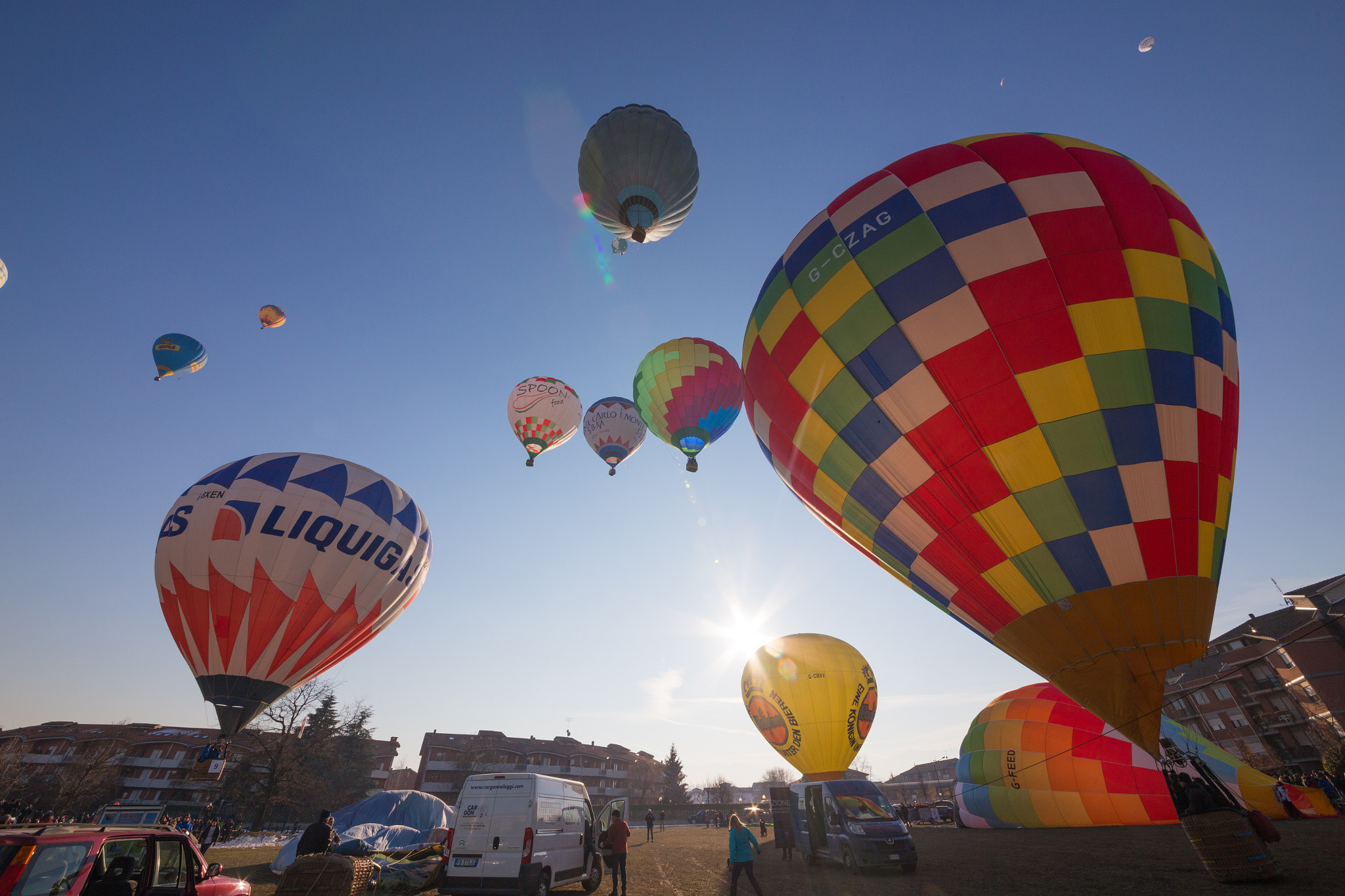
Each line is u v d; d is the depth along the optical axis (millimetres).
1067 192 10430
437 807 17750
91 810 53812
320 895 8688
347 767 54188
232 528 17922
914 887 11102
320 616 18297
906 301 10484
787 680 23672
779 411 12406
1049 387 9383
